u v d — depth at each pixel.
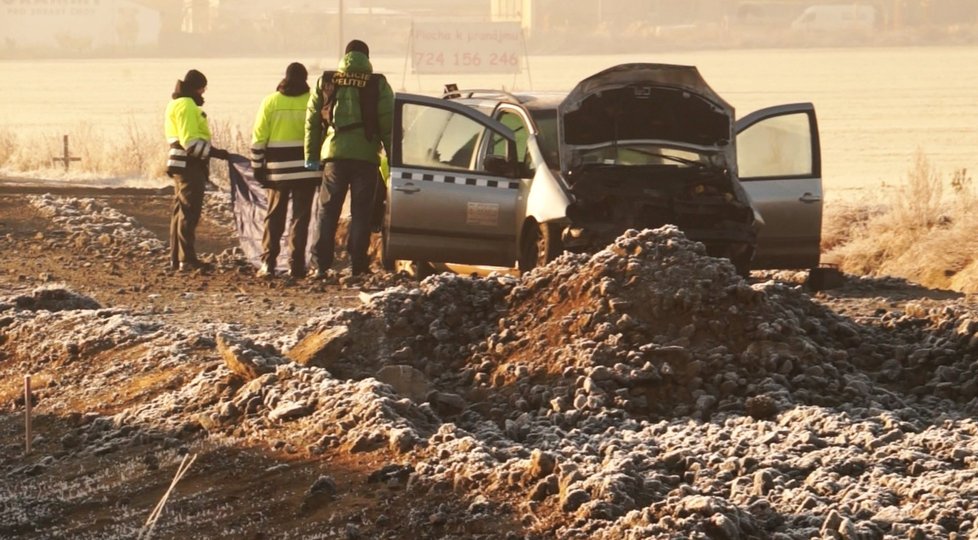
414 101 45.16
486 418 28.16
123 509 23.97
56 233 58.75
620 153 44.09
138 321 35.66
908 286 46.91
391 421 25.50
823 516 20.83
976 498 21.30
